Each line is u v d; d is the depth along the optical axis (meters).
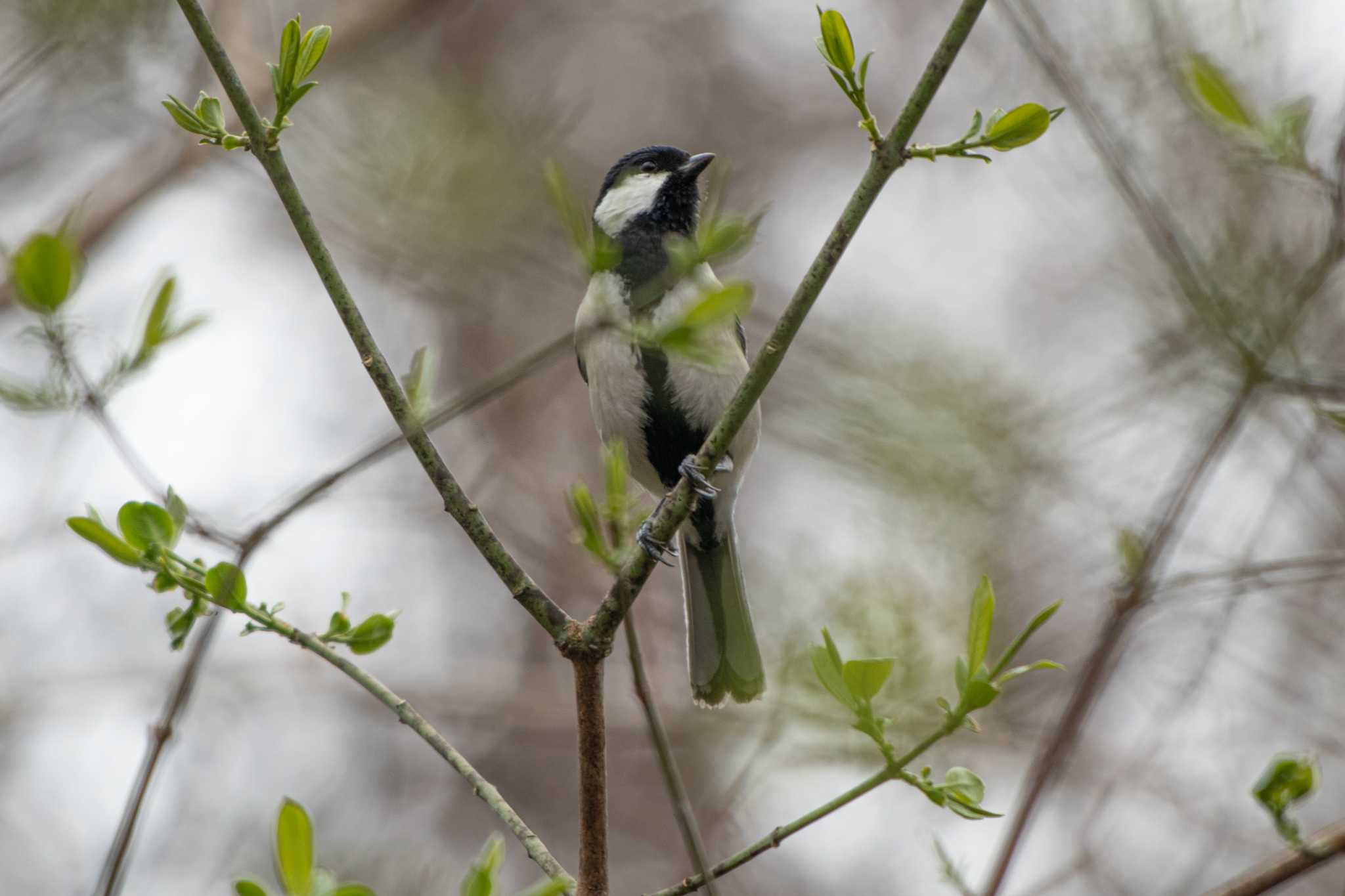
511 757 15.76
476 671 15.09
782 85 17.31
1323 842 4.88
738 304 4.39
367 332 5.25
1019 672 4.41
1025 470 9.86
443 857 14.41
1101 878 10.43
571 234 4.27
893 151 4.79
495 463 15.79
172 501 5.40
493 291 13.26
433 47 16.58
